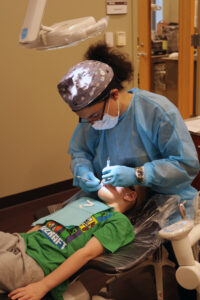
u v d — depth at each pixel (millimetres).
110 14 3104
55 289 1307
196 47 3971
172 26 5148
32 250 1398
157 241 1358
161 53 5203
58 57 2979
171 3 5102
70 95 1370
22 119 2961
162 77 5176
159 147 1484
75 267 1293
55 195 3223
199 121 2291
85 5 2986
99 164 1688
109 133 1548
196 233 1170
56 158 3199
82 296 1358
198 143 2066
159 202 1529
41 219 1556
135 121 1475
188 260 1113
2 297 1265
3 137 2916
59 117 3121
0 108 2854
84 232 1434
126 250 1323
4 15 2695
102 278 2064
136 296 1866
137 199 1608
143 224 1474
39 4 1086
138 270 2053
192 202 1452
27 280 1307
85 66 1363
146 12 4270
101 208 1521
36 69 2916
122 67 1435
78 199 1657
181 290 1634
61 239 1424
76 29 1141
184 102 4293
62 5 2889
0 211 2967
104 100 1363
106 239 1345
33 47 1157
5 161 2967
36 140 3066
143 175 1419
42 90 2988
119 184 1443
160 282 1639
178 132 1426
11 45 2773
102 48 1470
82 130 1733
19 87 2887
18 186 3068
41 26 1120
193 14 3922
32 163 3094
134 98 1473
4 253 1340
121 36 3195
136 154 1532
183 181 1468
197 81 4039
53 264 1353
